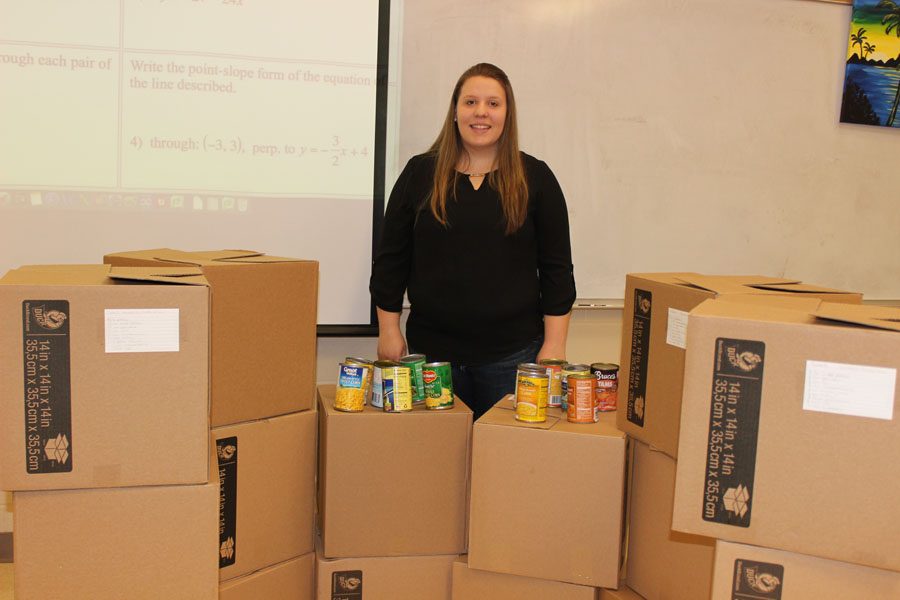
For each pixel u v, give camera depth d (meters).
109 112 2.38
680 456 1.24
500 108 2.11
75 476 1.33
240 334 1.81
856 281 3.03
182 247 2.48
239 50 2.45
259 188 2.51
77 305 1.30
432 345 2.23
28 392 1.30
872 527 1.13
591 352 2.84
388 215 2.23
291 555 2.00
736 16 2.78
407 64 2.56
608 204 2.77
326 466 1.95
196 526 1.40
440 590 2.03
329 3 2.49
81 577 1.36
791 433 1.17
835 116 2.91
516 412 1.88
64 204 2.38
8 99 2.30
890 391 1.10
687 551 1.67
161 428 1.36
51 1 2.30
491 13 2.60
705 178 2.84
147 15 2.37
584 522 1.81
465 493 2.01
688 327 1.22
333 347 2.65
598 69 2.70
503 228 2.12
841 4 2.85
